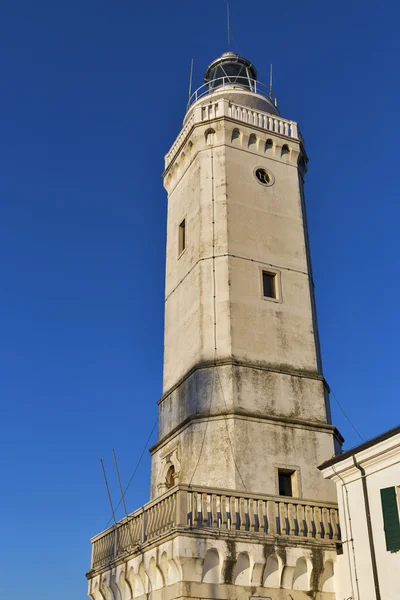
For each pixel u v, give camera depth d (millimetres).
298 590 25453
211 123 37406
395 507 23297
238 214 35250
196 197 36469
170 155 41500
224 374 30891
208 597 23656
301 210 37594
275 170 37781
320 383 32875
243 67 44219
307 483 29750
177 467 30797
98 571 30641
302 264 35875
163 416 34500
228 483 28281
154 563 25297
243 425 29672
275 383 31641
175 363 34781
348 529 25438
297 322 34000
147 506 27172
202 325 32719
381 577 23344
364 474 25125
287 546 25578
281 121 39344
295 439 30516
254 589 24609
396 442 23156
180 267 36844
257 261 34500
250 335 32406
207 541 24234
